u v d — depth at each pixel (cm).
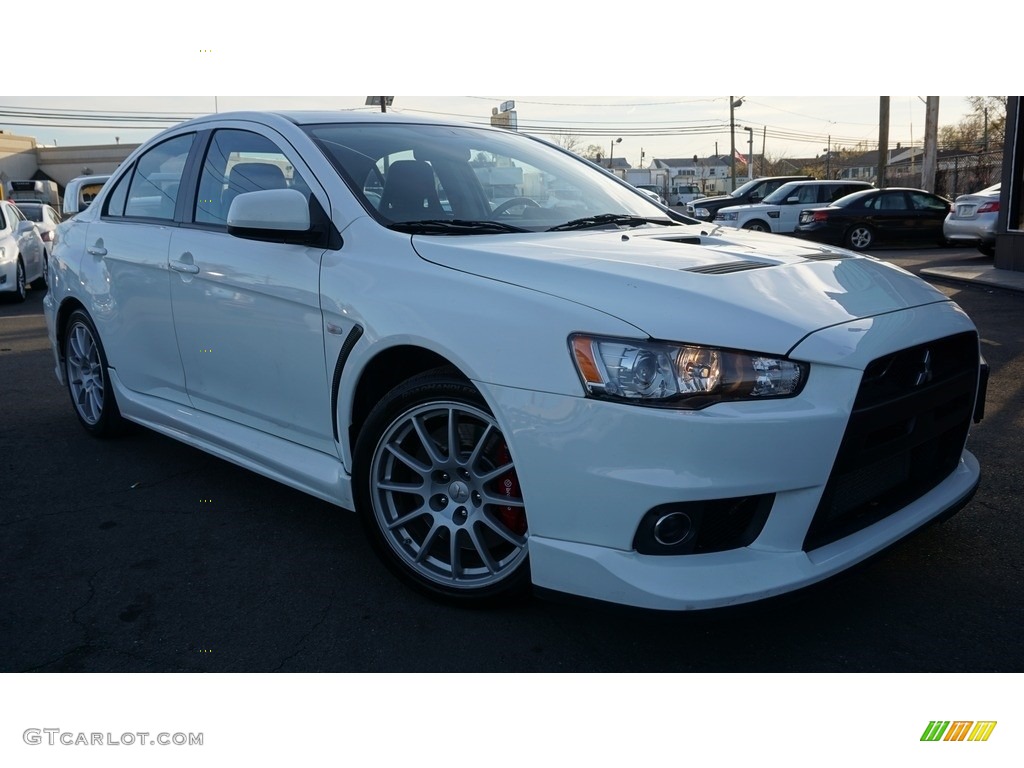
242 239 323
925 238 1695
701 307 226
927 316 259
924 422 253
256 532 329
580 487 224
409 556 275
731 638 253
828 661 241
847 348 225
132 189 407
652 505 216
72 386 450
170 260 353
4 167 5462
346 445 284
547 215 333
